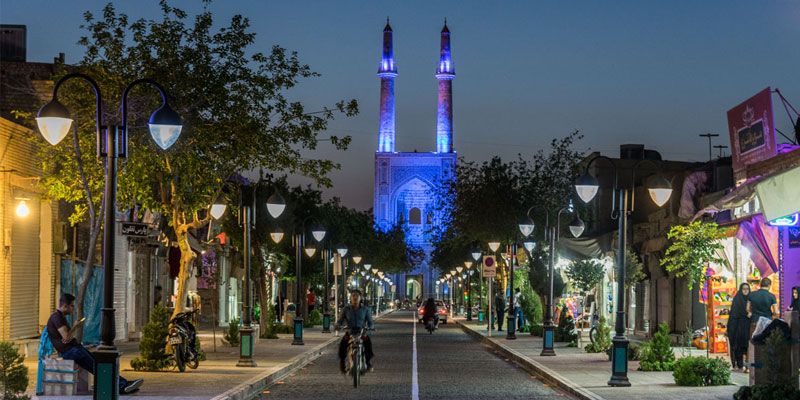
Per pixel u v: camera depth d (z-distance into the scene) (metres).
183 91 24.80
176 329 24.81
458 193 52.44
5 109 34.00
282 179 49.53
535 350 35.25
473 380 24.91
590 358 30.83
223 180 26.86
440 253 108.44
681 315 38.03
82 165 22.81
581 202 51.50
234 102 25.44
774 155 26.70
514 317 44.12
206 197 26.50
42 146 26.22
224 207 26.28
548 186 50.94
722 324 30.19
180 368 24.56
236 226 43.41
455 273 105.75
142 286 42.19
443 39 164.62
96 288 34.91
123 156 15.26
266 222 45.22
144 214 38.44
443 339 49.62
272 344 39.72
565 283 46.56
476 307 99.88
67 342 18.78
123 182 24.83
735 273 30.55
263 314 45.00
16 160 28.92
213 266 48.03
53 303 31.67
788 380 17.25
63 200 32.44
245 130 25.36
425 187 158.00
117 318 37.53
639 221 49.06
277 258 52.81
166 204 26.00
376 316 100.56
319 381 24.61
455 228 55.03
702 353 30.33
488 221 50.69
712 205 26.53
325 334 49.50
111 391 14.90
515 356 32.81
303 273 59.38
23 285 29.69
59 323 18.77
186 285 26.05
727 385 21.47
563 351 34.53
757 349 18.16
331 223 69.69
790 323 17.52
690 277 29.06
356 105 27.05
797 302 24.19
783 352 17.30
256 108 26.09
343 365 24.00
